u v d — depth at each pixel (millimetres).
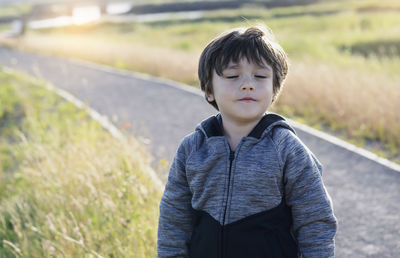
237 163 1743
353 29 20672
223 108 1777
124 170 3947
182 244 1968
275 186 1713
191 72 11641
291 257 1755
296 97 8125
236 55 1691
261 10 37750
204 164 1801
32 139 6656
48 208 3775
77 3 71000
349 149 5805
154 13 49656
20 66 15562
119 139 4949
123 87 11055
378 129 6266
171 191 1966
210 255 1802
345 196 4457
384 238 3635
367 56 14250
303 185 1715
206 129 1840
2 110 8914
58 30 37000
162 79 11859
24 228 3771
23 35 26344
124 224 3211
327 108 7477
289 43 16656
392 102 6766
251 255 1729
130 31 33219
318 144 6141
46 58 17719
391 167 5086
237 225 1744
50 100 9562
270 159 1708
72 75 13273
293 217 1773
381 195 4426
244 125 1797
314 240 1716
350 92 7449
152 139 6613
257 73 1726
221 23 30766
